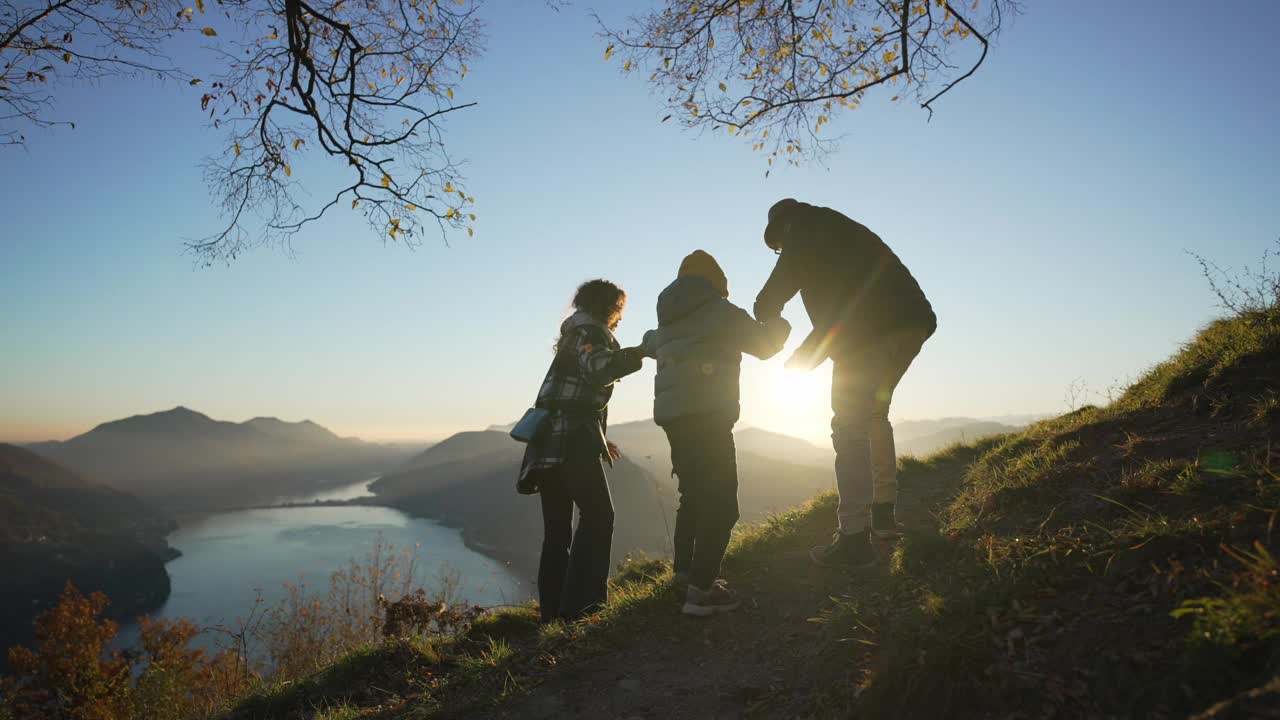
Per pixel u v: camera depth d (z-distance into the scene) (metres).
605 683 3.03
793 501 5.66
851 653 2.68
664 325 3.61
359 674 4.03
